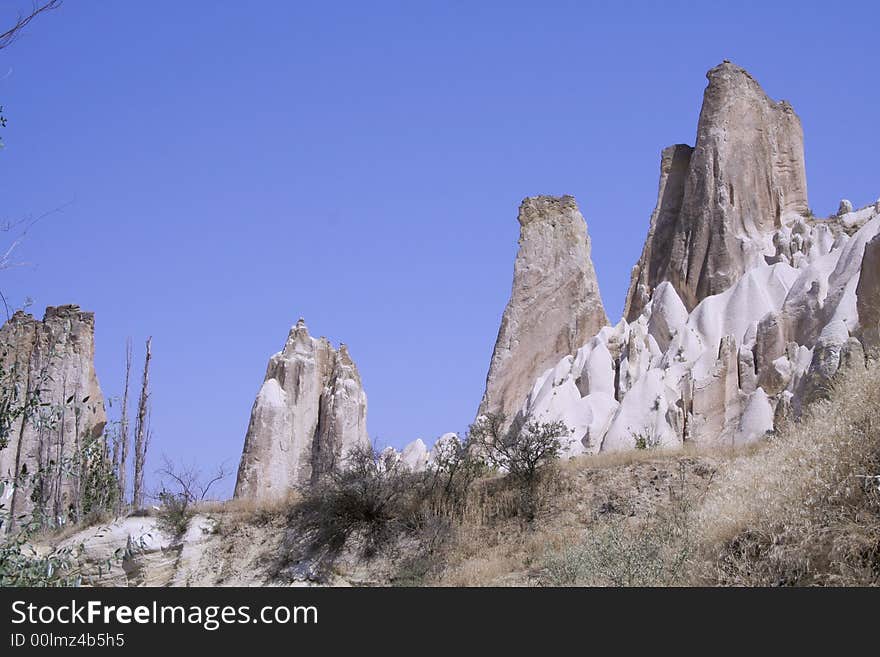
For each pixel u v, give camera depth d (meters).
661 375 50.16
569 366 56.09
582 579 25.89
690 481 37.00
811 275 50.88
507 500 39.12
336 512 40.56
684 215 63.34
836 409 23.19
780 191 64.00
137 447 48.28
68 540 41.44
